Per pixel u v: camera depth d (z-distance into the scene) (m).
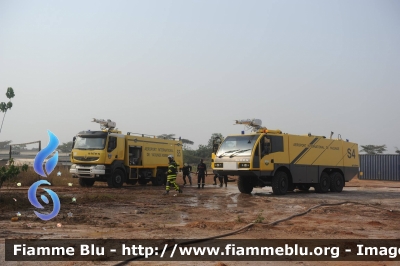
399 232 9.64
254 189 24.89
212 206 14.54
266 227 9.72
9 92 12.85
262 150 18.88
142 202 15.28
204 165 24.91
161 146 27.09
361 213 13.03
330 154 22.36
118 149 23.41
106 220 10.72
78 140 23.12
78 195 16.94
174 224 10.30
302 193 21.36
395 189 26.86
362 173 40.75
